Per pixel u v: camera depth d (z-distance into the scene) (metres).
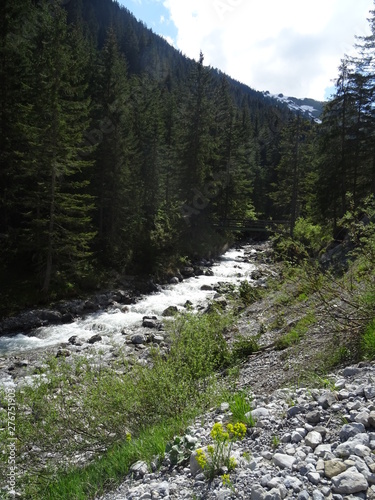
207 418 4.09
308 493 2.28
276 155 66.88
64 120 20.05
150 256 27.59
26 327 16.84
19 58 23.55
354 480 2.28
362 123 26.75
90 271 23.22
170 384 5.02
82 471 4.13
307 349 6.51
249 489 2.45
